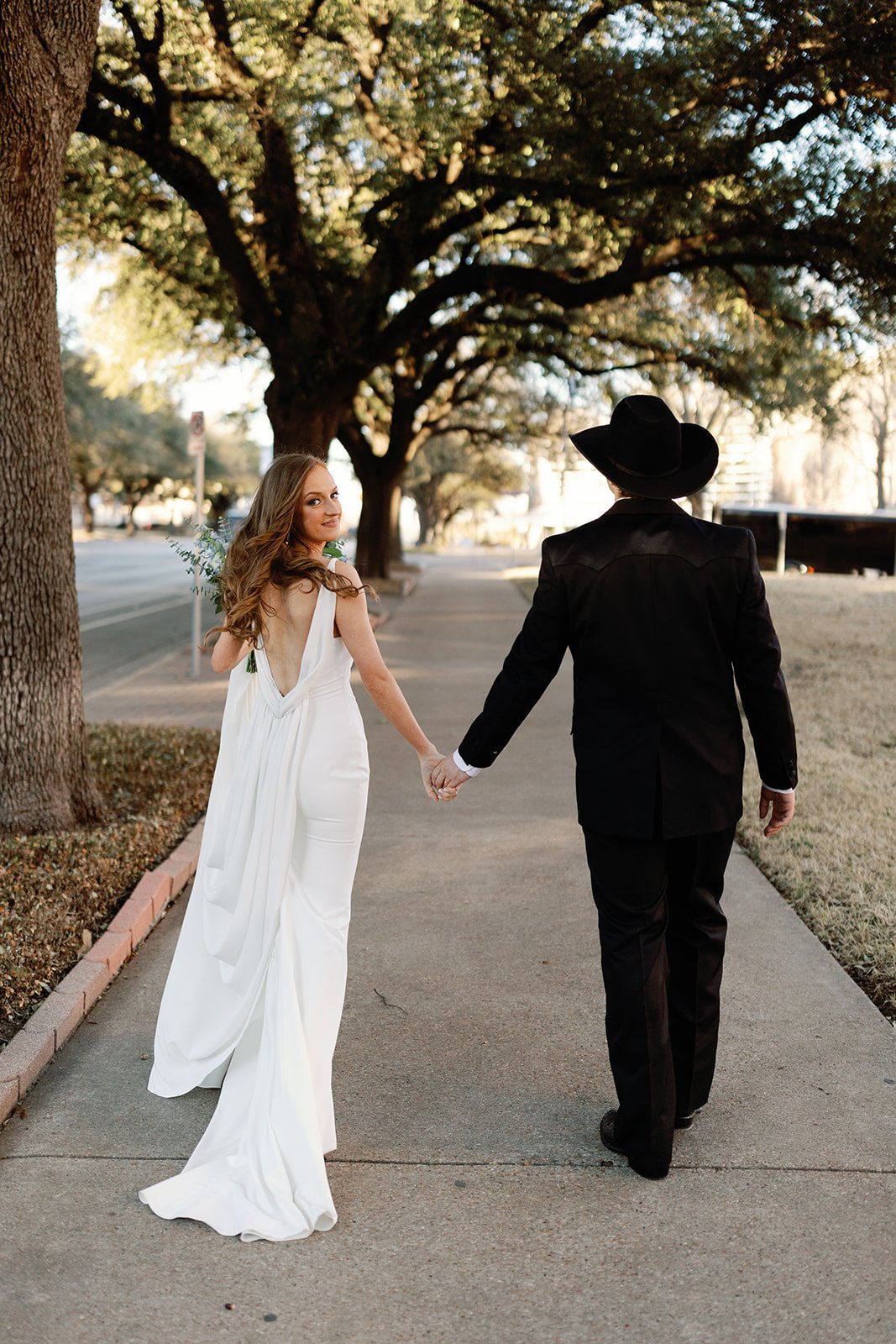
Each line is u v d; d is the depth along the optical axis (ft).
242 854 10.45
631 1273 8.60
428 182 47.09
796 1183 9.80
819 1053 12.31
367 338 55.57
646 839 9.68
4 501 18.58
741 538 9.77
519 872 19.03
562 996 13.88
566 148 38.96
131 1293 8.39
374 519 95.04
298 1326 8.05
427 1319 8.12
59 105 17.80
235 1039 10.92
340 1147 10.47
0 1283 8.50
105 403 181.57
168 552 182.80
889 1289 8.39
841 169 39.34
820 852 19.39
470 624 63.46
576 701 10.18
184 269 65.98
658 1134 9.78
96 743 26.37
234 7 38.88
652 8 35.14
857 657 44.52
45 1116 11.02
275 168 47.52
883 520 107.55
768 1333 7.94
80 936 14.85
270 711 10.43
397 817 22.72
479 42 37.81
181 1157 10.30
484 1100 11.35
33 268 18.38
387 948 15.53
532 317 71.26
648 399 10.05
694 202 40.63
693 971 10.37
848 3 31.12
